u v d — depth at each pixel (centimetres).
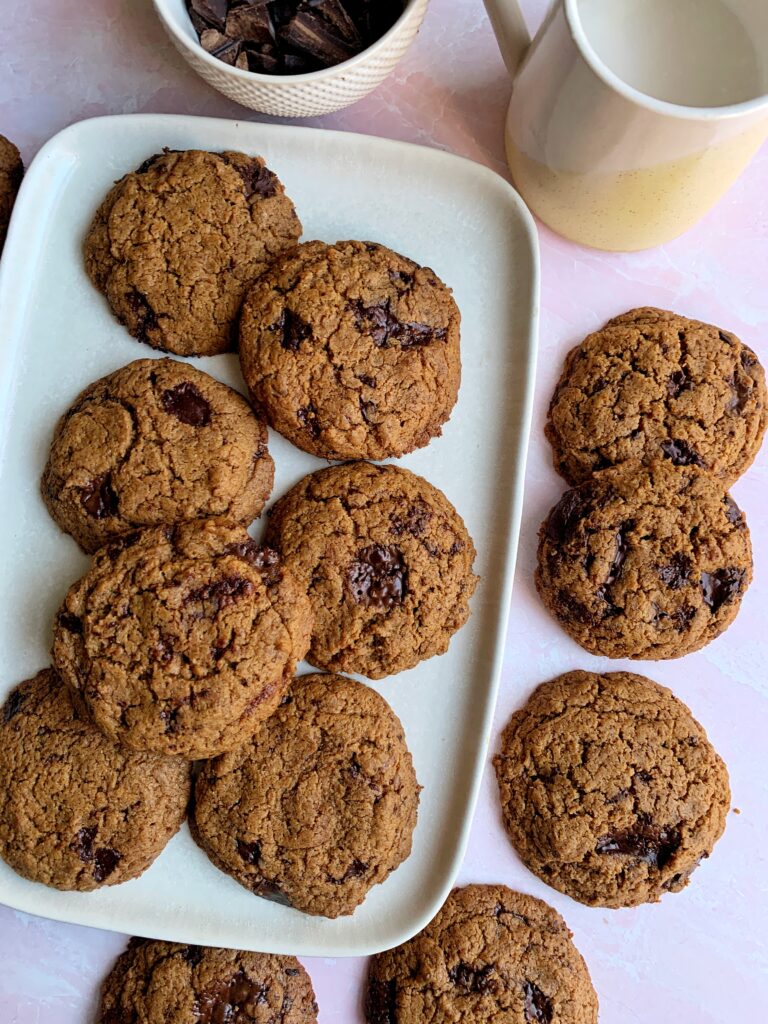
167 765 28
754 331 32
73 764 27
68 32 30
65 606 26
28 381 29
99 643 25
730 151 25
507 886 32
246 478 27
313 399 27
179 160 28
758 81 27
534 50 26
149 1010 29
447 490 30
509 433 30
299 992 30
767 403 31
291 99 26
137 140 29
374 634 27
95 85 31
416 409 27
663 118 23
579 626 30
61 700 28
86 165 29
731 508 30
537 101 26
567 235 31
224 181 27
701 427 30
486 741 29
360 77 26
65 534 29
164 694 25
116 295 28
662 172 25
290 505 28
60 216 29
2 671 28
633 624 29
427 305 28
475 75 31
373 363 27
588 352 31
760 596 32
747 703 32
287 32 26
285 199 28
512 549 29
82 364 29
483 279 30
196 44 25
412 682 30
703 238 32
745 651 32
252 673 25
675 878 31
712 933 33
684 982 33
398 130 31
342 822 27
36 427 29
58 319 29
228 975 29
